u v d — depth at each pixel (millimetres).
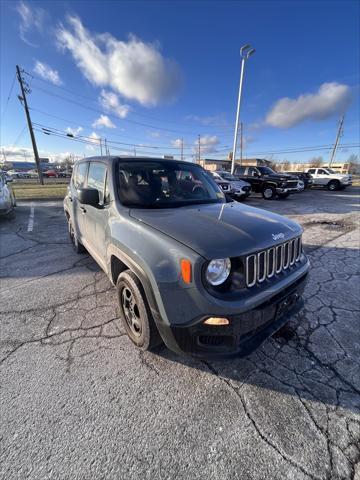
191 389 1936
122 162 2932
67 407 1781
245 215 2320
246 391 1923
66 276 3879
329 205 11648
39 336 2520
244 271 1758
